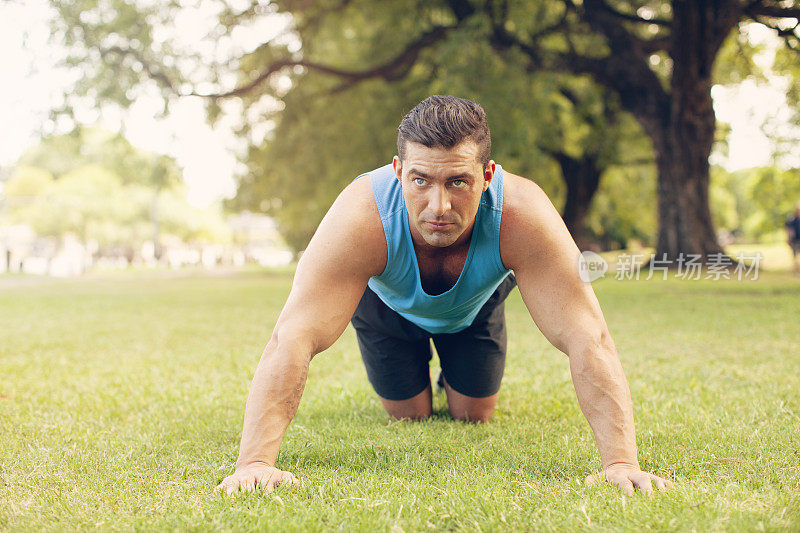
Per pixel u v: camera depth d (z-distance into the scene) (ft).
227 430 10.78
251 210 92.68
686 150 50.42
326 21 62.85
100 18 53.83
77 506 7.16
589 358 7.49
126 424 11.54
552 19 53.88
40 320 29.86
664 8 55.83
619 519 6.31
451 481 7.84
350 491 7.48
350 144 68.80
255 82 58.75
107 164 68.33
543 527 6.30
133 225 187.83
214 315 31.37
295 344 7.61
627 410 7.56
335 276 7.74
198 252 148.46
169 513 6.89
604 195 94.79
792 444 9.20
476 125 6.69
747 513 6.37
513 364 16.79
